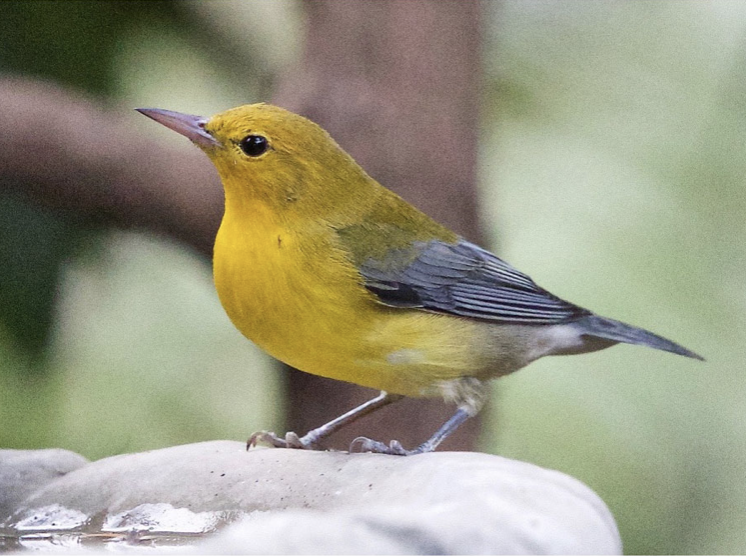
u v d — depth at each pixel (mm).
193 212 11336
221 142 8398
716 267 12844
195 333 12703
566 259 12828
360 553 4543
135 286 12594
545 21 13516
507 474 5641
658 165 13266
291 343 8516
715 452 12484
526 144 13500
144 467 7539
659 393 12570
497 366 9273
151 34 12281
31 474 7828
